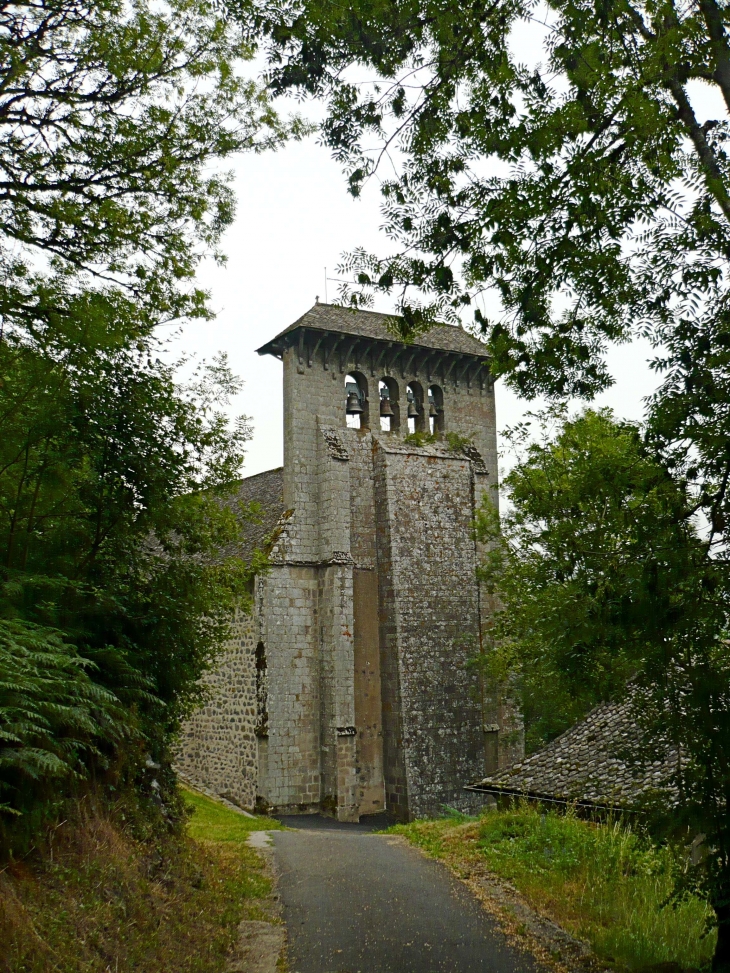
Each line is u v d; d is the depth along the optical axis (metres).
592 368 7.55
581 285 6.95
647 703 6.98
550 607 7.28
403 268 7.30
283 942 8.26
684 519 6.40
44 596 9.55
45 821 6.79
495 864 11.36
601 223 6.75
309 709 23.62
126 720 9.02
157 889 7.89
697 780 6.61
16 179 9.55
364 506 25.48
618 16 6.77
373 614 25.00
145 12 9.79
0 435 9.57
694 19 6.48
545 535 8.07
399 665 24.05
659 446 6.54
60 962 5.54
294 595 23.97
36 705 6.67
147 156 10.21
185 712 12.45
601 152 6.69
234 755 23.72
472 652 25.31
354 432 25.80
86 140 9.86
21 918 5.55
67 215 9.53
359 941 8.31
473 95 7.07
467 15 6.75
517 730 25.81
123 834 8.14
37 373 9.73
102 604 9.94
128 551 11.20
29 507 9.98
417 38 7.02
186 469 11.43
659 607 6.18
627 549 6.78
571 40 6.69
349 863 12.25
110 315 9.86
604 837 10.84
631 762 7.34
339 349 25.84
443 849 12.99
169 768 10.84
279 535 24.11
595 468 7.32
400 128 7.25
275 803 22.59
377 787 24.05
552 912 9.29
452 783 24.00
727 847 6.41
